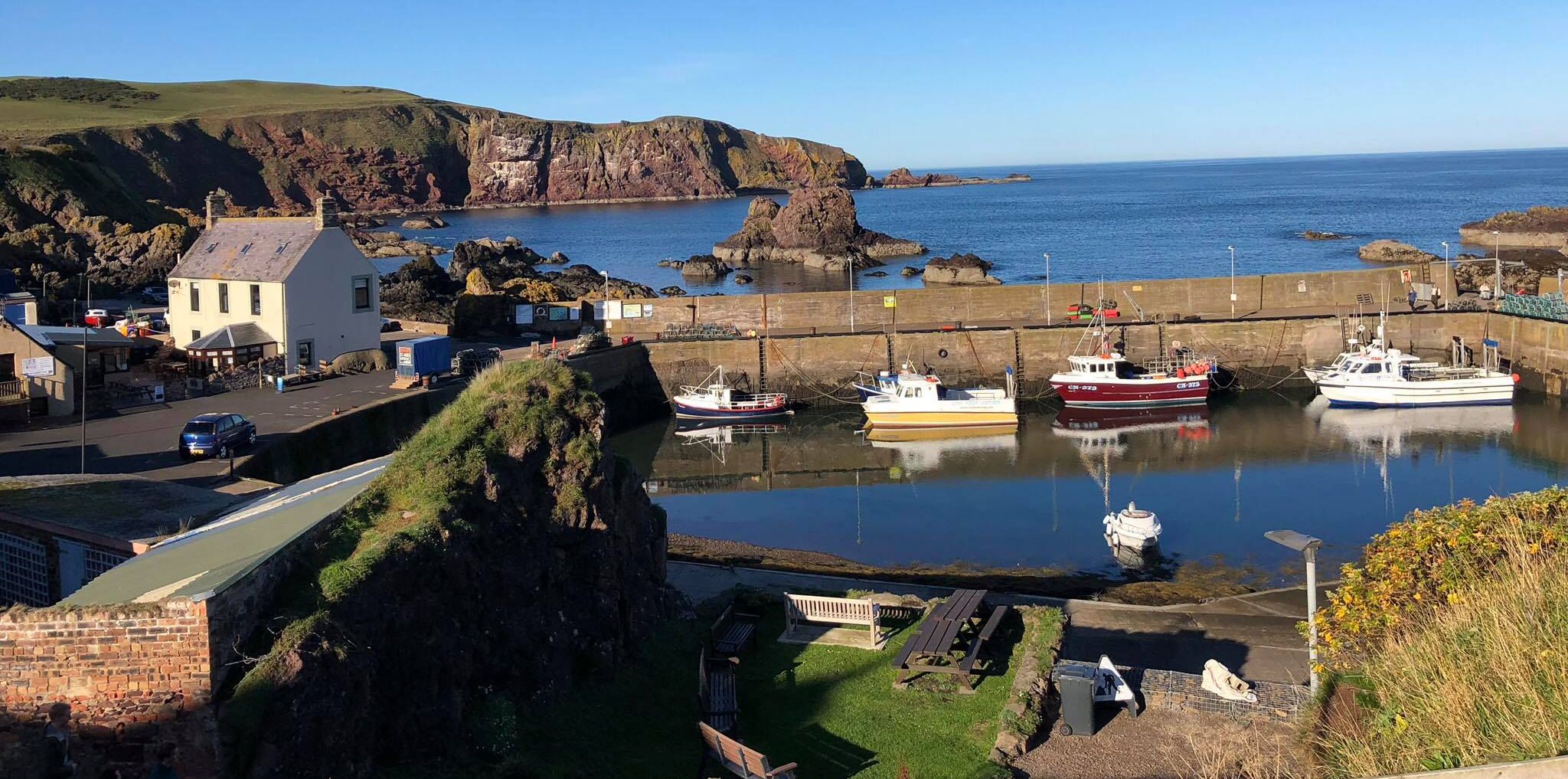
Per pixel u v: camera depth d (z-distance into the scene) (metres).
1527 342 59.88
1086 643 24.95
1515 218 135.12
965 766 17.56
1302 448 50.00
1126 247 148.25
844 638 23.11
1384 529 37.81
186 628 13.40
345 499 19.27
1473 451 48.25
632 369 61.69
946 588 30.12
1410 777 11.98
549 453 21.22
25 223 100.75
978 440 54.69
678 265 142.00
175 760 13.36
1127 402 59.28
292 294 51.19
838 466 50.62
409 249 157.88
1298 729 17.36
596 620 20.61
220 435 35.28
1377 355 58.31
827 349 63.03
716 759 17.70
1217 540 37.22
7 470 33.59
